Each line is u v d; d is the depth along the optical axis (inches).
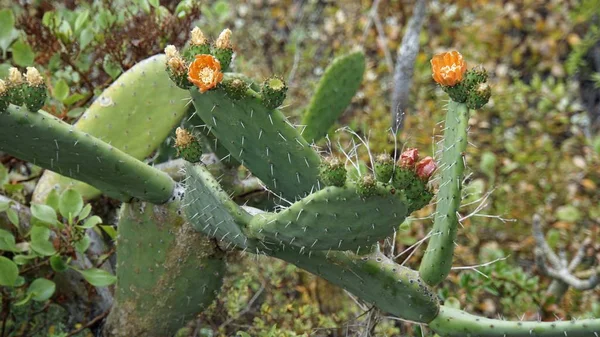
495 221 100.0
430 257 60.1
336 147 101.0
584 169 107.9
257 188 75.0
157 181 64.1
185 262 65.9
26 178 84.0
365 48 136.6
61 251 71.8
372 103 116.8
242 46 135.6
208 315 81.0
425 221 96.3
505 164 108.3
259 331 81.2
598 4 125.9
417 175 54.2
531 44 132.6
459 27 135.6
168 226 65.1
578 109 118.3
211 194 60.1
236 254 69.7
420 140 106.8
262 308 80.5
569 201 105.2
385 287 60.7
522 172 109.2
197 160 60.7
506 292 86.2
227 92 58.0
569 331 58.4
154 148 75.7
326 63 132.4
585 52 128.1
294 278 87.9
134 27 85.0
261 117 58.8
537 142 111.8
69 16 88.2
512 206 102.3
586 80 134.4
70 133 59.9
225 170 74.5
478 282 84.6
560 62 136.6
